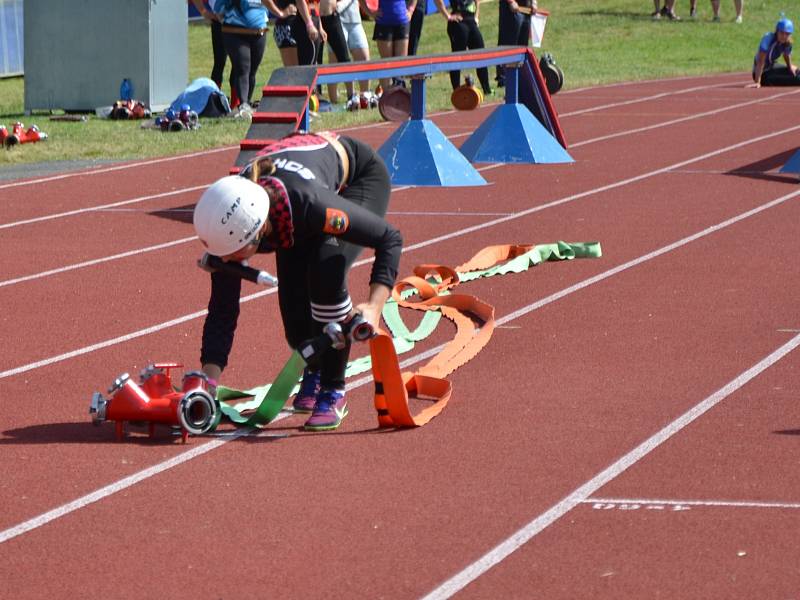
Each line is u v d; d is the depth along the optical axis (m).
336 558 6.24
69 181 18.98
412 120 18.64
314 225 7.62
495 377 9.35
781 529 6.44
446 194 17.58
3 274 13.26
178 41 27.08
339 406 8.38
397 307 11.55
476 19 28.39
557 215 15.93
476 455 7.68
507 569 6.07
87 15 26.34
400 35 26.09
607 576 5.95
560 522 6.62
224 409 8.35
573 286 12.21
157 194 17.95
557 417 8.38
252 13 24.80
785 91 31.50
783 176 18.64
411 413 8.63
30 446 7.99
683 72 36.97
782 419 8.21
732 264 13.00
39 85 26.72
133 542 6.48
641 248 13.88
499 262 13.51
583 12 48.34
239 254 7.50
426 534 6.51
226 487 7.23
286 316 8.51
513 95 20.58
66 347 10.45
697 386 8.98
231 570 6.13
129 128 24.27
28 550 6.41
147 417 7.96
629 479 7.21
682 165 19.91
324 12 25.30
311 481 7.30
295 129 14.69
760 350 9.88
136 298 12.13
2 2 36.62
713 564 6.05
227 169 19.95
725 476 7.21
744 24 45.75
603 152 21.48
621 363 9.61
